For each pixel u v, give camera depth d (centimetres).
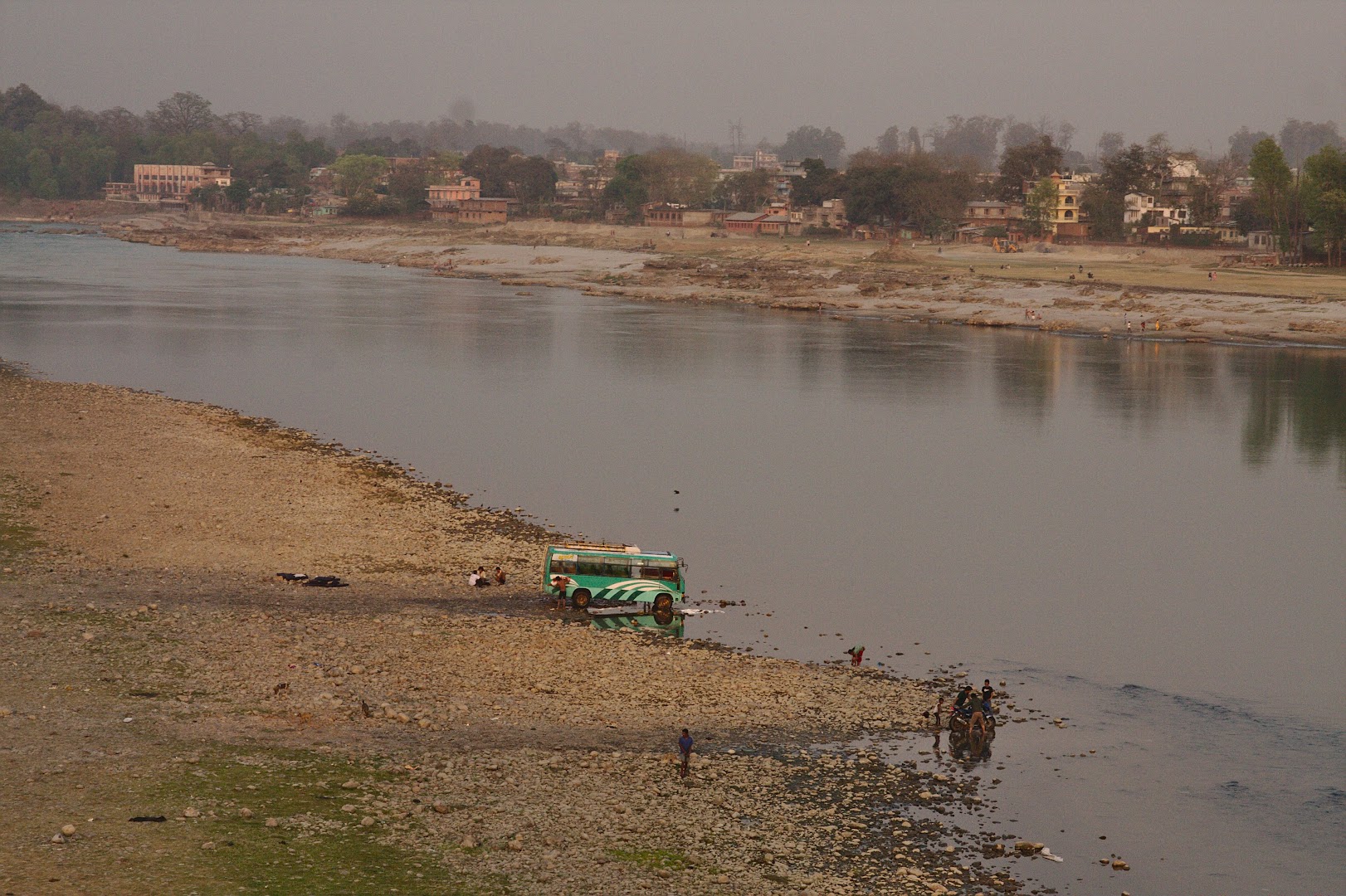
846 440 9212
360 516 6353
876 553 6172
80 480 6781
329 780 3200
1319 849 3209
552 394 11025
